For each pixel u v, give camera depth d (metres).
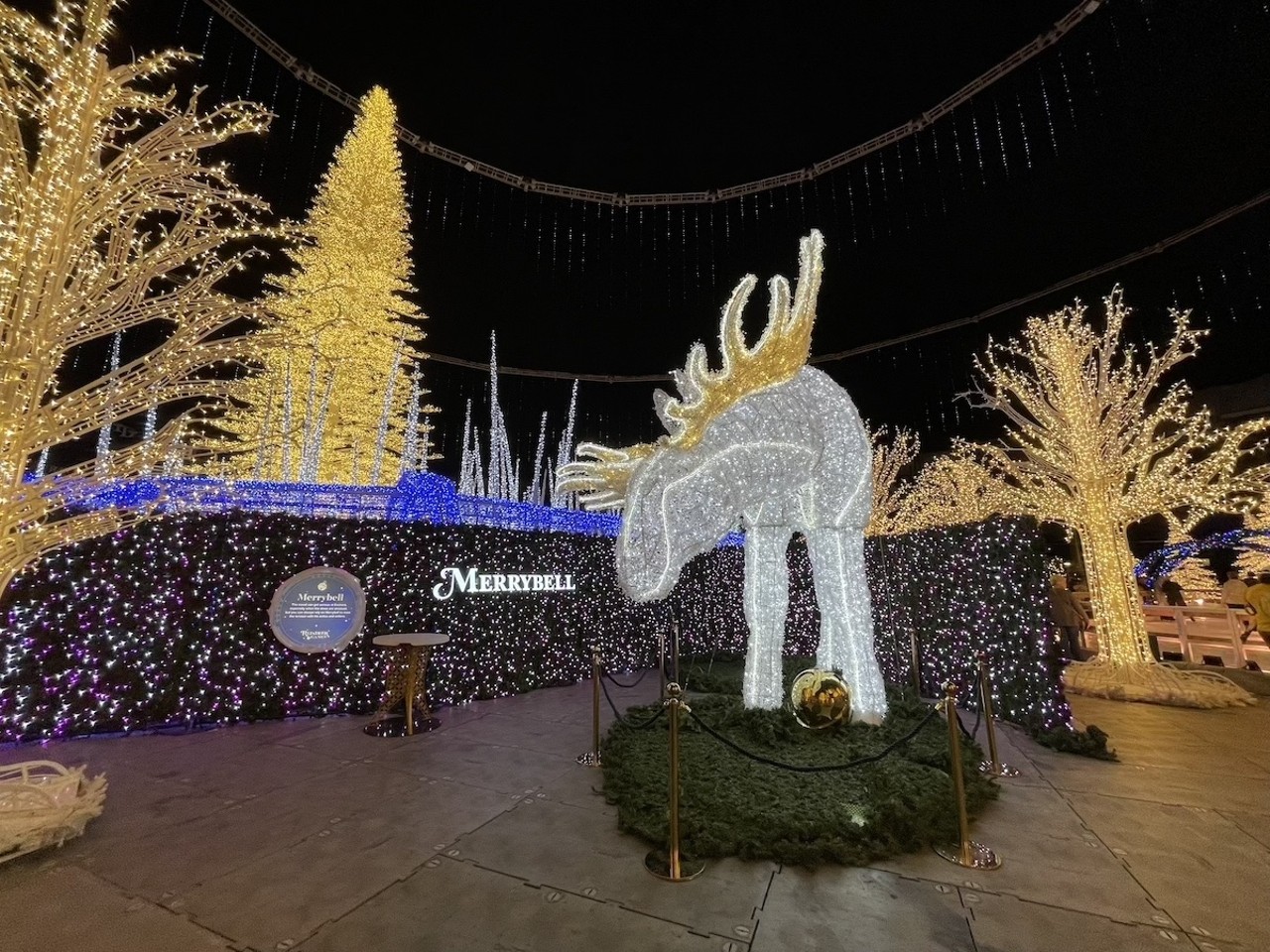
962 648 7.33
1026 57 10.29
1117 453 8.98
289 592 6.96
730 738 5.42
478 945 2.76
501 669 8.13
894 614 8.95
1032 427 9.83
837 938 2.80
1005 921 2.92
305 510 7.30
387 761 5.34
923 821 3.78
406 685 6.47
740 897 3.14
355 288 14.56
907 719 6.10
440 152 15.17
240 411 11.55
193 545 6.71
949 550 7.62
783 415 5.68
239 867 3.46
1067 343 9.56
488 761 5.34
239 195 4.87
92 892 3.20
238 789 4.64
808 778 4.42
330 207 14.90
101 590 6.27
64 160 3.96
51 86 4.02
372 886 3.26
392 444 15.46
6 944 2.76
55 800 3.70
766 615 6.11
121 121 5.09
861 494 5.86
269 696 6.72
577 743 5.90
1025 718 6.18
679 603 11.21
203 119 4.49
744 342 5.65
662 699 6.93
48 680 5.96
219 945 2.77
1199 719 6.82
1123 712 7.19
